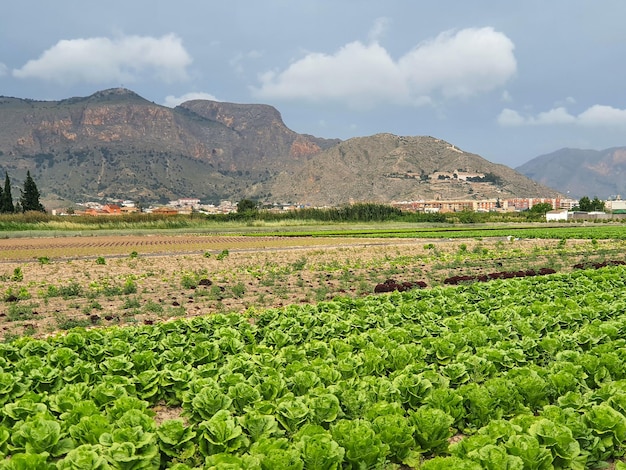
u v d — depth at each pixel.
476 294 18.03
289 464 5.85
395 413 7.42
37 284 23.95
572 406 8.08
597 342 11.67
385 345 10.99
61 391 8.27
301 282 24.02
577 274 21.91
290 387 8.80
